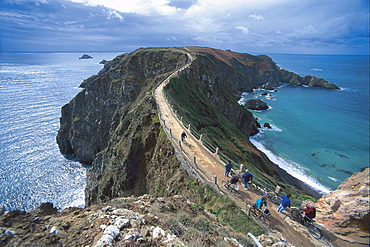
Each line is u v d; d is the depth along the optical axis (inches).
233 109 3095.5
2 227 315.9
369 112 3973.9
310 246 488.1
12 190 2087.8
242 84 5866.1
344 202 509.4
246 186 709.3
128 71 3024.1
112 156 1662.2
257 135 3046.3
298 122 3518.7
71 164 2738.7
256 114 3937.0
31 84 6412.4
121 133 1808.6
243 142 1985.7
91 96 3014.3
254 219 577.3
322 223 529.3
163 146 1143.6
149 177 1144.8
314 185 1926.7
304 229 533.0
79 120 2965.1
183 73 2432.3
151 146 1317.7
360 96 5270.7
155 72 2952.8
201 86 2704.2
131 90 2824.8
